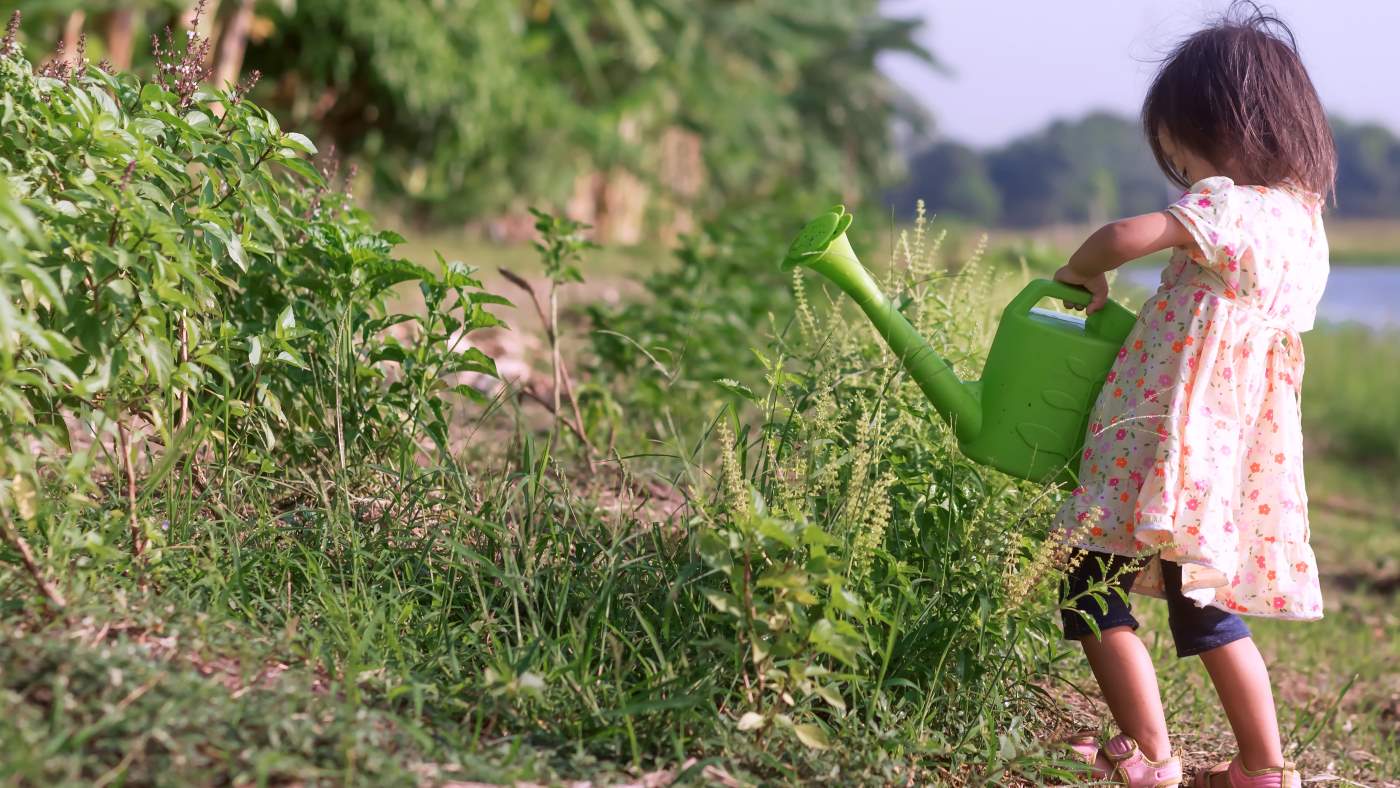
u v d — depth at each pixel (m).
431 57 14.32
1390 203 144.88
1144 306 2.38
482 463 3.41
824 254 2.46
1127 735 2.35
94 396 2.38
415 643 2.27
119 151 2.21
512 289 8.92
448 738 1.90
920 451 2.67
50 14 10.13
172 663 1.89
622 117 19.77
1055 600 2.37
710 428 2.61
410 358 2.96
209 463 2.69
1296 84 2.41
